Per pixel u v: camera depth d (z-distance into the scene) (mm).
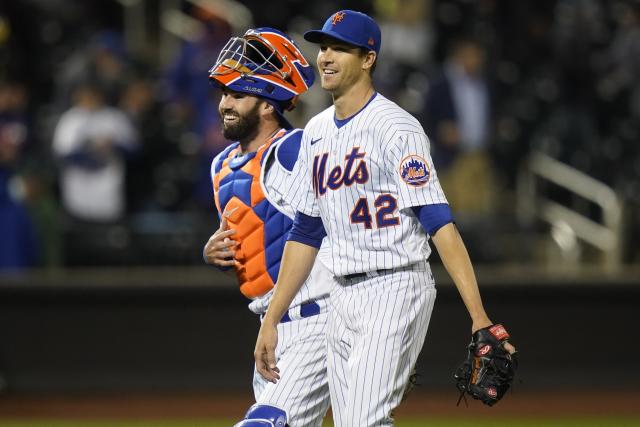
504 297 38031
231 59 17672
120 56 48969
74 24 54500
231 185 17984
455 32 54000
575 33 51594
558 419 33344
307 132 16766
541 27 53000
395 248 15672
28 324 37781
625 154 49344
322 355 17531
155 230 41250
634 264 43938
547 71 52188
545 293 38125
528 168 47000
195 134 44438
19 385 37844
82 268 40406
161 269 40500
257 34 17766
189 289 37844
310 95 47375
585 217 47344
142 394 37656
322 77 15984
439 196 15250
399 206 15602
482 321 14805
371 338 15625
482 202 44531
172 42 54500
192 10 56438
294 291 16938
